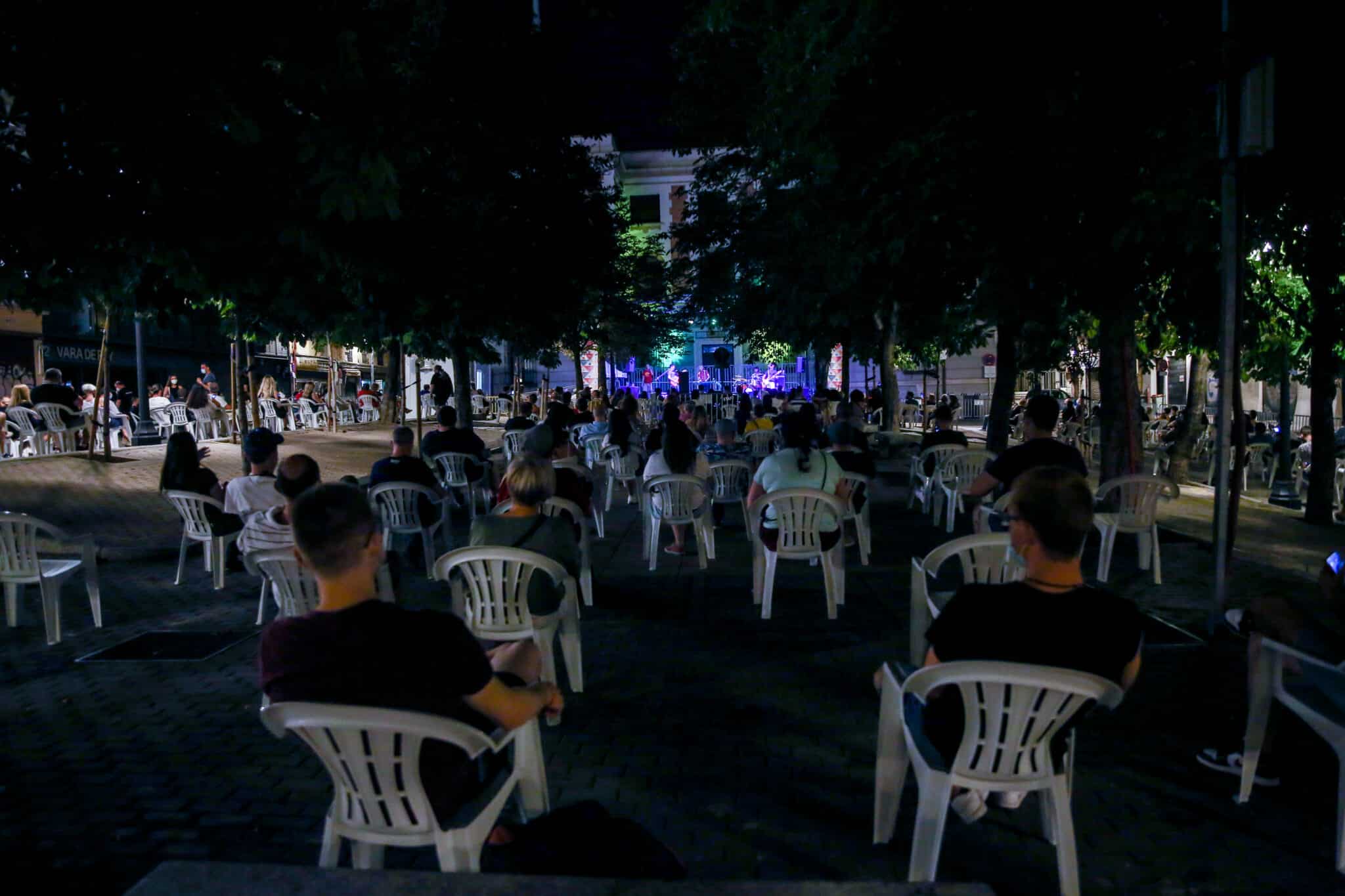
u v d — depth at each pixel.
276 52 5.30
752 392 51.88
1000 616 2.95
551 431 7.43
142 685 5.61
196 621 7.19
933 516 12.17
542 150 12.92
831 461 7.18
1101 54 7.37
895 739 3.54
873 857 3.48
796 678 5.62
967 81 7.77
